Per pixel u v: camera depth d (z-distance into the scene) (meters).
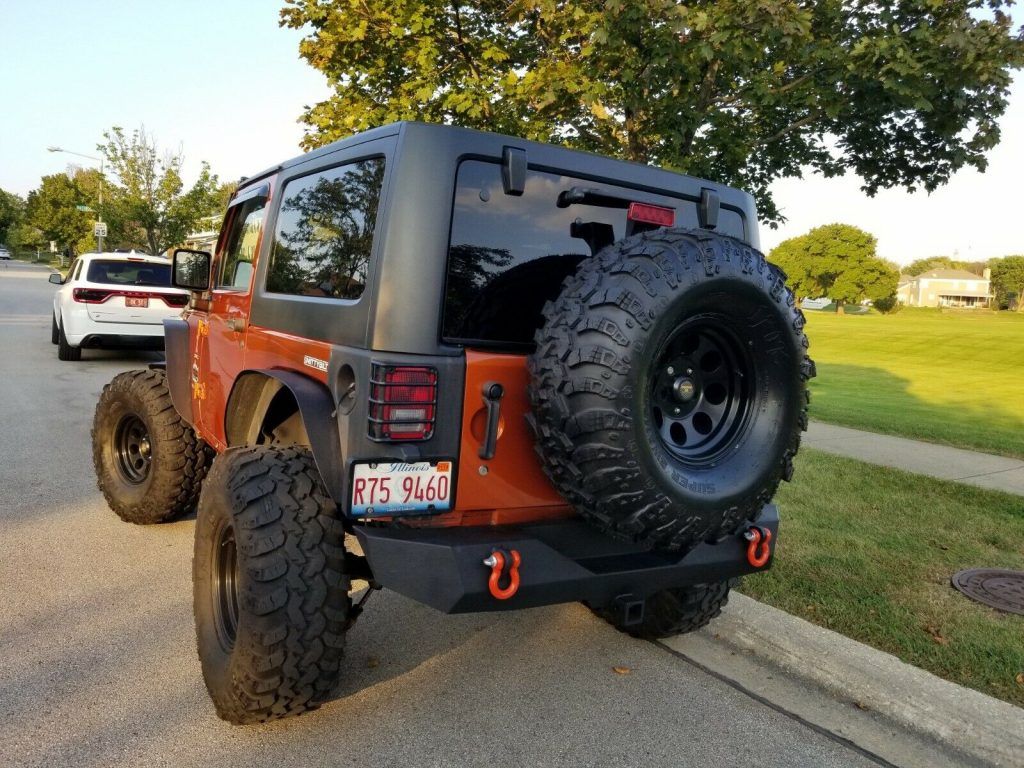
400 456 2.58
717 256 2.61
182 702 3.15
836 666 3.56
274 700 2.78
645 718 3.24
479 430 2.70
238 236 4.27
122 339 12.81
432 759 2.86
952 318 73.69
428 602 2.54
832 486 6.82
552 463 2.55
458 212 2.72
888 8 5.98
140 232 32.84
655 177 3.21
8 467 6.62
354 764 2.81
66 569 4.47
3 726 2.92
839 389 15.91
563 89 6.12
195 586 3.13
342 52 7.25
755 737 3.15
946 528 5.71
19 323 20.42
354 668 3.54
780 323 2.78
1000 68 5.66
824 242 99.69
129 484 5.18
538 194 2.90
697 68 5.93
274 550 2.71
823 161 7.63
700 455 2.81
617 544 2.97
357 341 2.72
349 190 3.03
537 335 2.58
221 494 2.91
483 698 3.33
